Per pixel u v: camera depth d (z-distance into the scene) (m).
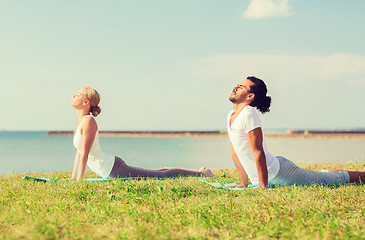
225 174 6.97
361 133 83.50
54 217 3.38
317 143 53.06
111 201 4.21
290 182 5.16
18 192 4.82
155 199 4.20
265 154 5.07
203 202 4.04
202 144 51.59
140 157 24.45
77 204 4.04
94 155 6.29
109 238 2.87
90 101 6.23
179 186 4.86
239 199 4.19
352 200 4.11
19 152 34.22
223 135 106.62
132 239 2.79
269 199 4.12
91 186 4.93
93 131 6.13
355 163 8.84
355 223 3.24
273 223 3.26
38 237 2.80
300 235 2.93
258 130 4.91
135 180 6.02
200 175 6.90
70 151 35.97
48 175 7.45
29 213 3.56
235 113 5.22
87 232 2.98
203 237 2.89
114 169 6.36
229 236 2.95
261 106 5.22
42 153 32.53
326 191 4.52
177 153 29.55
